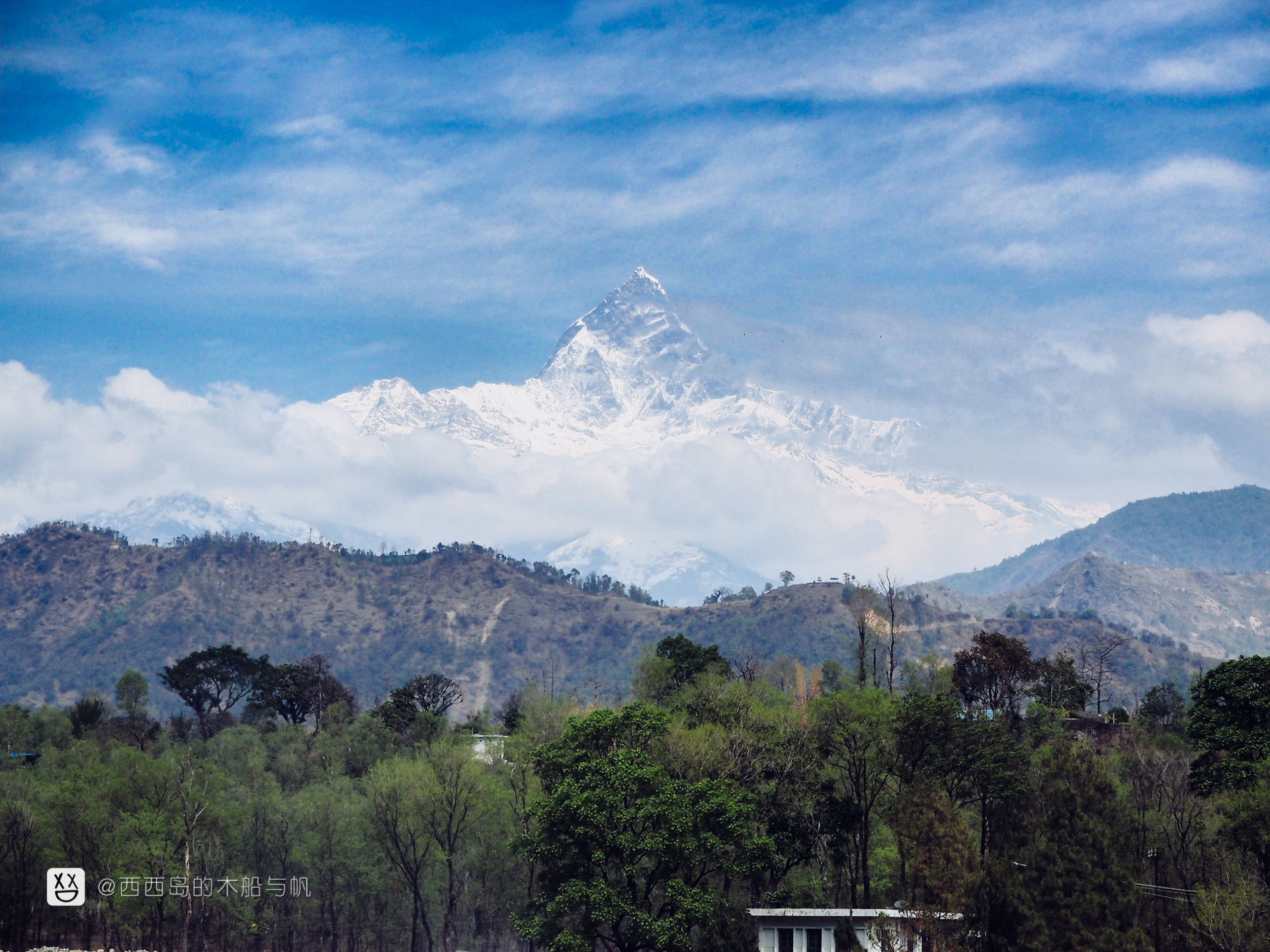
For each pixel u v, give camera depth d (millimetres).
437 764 152125
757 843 115250
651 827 111875
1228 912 103500
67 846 152750
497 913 157625
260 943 167875
